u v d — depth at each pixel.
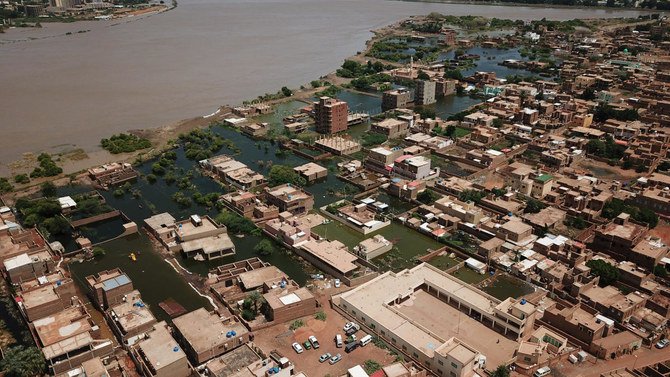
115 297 174.75
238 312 176.00
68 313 166.25
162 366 143.38
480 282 195.62
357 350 159.00
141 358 149.25
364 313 169.75
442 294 183.38
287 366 147.00
